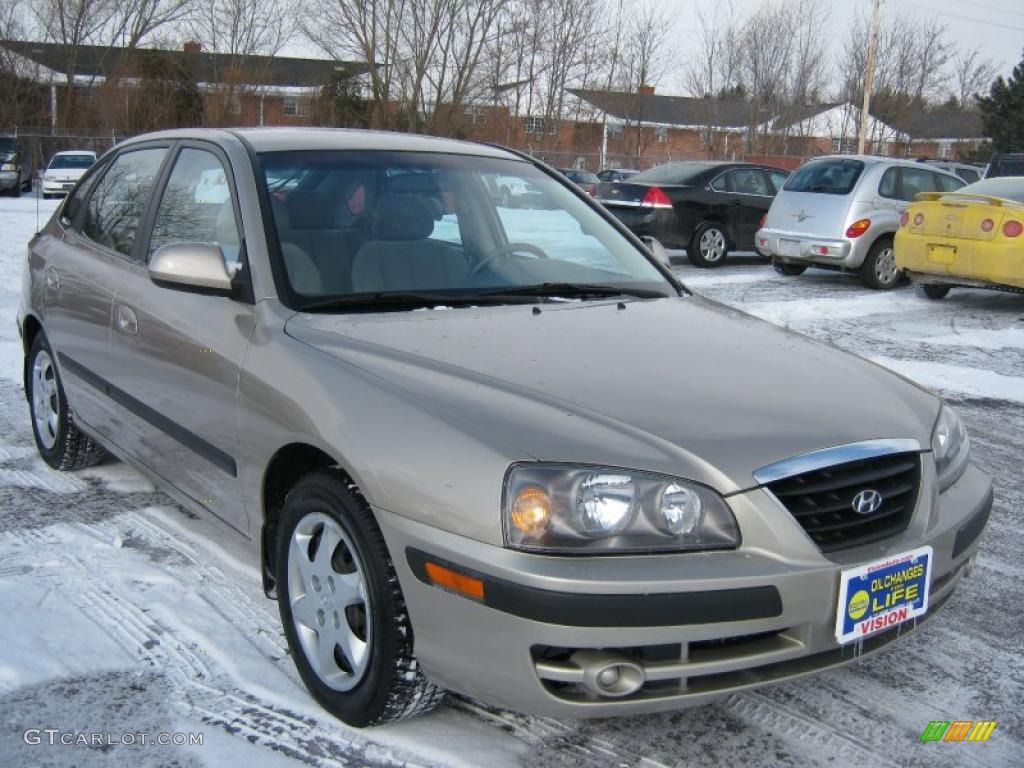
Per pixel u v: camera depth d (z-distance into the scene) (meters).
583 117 42.78
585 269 3.72
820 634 2.38
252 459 2.95
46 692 2.82
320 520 2.72
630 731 2.73
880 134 45.66
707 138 44.81
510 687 2.29
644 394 2.60
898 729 2.80
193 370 3.23
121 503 4.30
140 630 3.18
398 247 3.41
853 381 2.92
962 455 2.96
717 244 13.93
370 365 2.71
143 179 4.10
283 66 47.72
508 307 3.26
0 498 4.33
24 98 37.88
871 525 2.53
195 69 40.81
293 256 3.20
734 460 2.38
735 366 2.88
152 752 2.56
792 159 41.59
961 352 8.16
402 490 2.40
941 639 3.36
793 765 2.61
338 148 3.68
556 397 2.54
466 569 2.28
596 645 2.21
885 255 11.79
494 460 2.31
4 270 11.11
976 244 9.88
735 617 2.27
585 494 2.26
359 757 2.56
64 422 4.50
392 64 35.34
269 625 3.25
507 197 3.89
